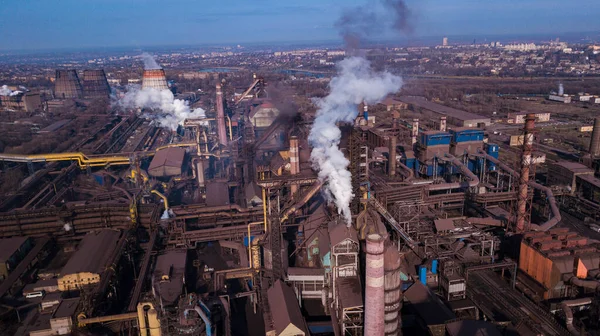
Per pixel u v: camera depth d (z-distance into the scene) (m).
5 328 77.44
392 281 63.94
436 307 73.06
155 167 159.88
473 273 84.62
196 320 66.00
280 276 83.56
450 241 90.12
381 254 57.69
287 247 96.88
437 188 121.69
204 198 143.38
